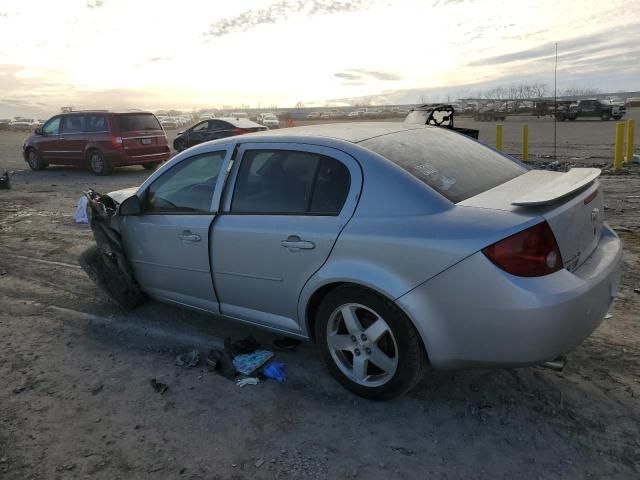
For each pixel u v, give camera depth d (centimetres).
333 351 330
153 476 267
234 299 378
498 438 285
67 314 474
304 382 348
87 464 278
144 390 346
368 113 8925
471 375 346
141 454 284
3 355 401
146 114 1559
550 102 4425
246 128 1986
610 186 1010
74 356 397
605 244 329
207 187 386
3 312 486
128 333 432
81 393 346
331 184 322
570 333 268
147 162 1559
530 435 286
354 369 322
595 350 370
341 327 330
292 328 351
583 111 4103
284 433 297
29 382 361
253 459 277
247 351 384
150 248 425
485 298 263
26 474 271
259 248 345
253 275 355
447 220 279
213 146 389
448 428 296
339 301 314
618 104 4059
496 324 264
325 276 312
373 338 307
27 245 727
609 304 302
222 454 282
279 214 340
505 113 4781
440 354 284
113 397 339
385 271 289
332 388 340
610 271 298
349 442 288
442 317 277
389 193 299
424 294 279
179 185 405
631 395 317
